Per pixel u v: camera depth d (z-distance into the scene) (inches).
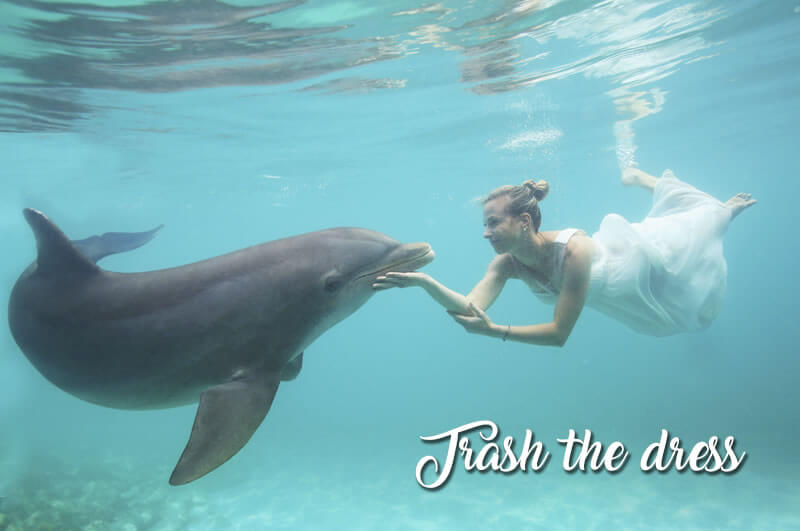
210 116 530.6
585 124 746.8
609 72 528.1
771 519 361.1
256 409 110.0
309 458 641.6
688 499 406.6
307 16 328.8
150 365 121.6
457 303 132.3
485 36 396.8
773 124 968.3
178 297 121.2
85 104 462.6
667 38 453.7
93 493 471.2
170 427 815.1
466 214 1836.9
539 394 979.3
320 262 126.1
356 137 682.8
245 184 966.4
